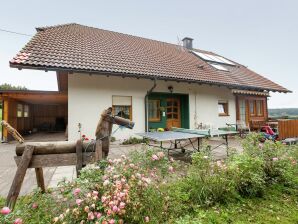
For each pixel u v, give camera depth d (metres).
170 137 5.18
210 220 2.66
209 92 12.59
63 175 4.76
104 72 8.60
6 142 10.31
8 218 1.86
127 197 2.22
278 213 2.88
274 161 3.88
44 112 17.89
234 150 4.60
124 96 10.02
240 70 16.48
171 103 12.03
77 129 8.82
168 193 2.97
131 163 2.83
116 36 13.93
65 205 2.33
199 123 12.03
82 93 9.00
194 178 3.37
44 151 2.94
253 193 3.38
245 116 13.96
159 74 10.09
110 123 3.46
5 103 10.79
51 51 9.02
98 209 2.14
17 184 2.68
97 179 2.44
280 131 9.14
